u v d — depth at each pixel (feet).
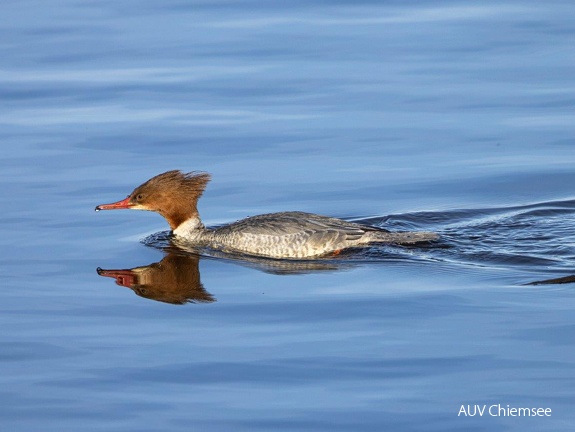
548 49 189.67
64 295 110.93
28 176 146.72
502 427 82.28
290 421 83.97
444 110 167.53
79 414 85.46
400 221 134.92
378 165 150.82
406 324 101.04
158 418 84.74
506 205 138.72
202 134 160.76
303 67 185.37
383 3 218.79
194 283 114.93
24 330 101.60
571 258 119.96
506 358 93.04
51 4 222.89
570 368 90.84
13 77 183.01
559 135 157.89
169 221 132.57
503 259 120.26
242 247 126.82
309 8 216.74
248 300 108.78
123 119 166.30
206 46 196.13
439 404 85.92
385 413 84.79
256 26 206.08
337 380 90.27
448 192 142.82
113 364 94.07
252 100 172.96
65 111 169.68
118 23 209.87
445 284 111.96
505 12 209.46
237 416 84.84
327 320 102.78
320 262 122.01
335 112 167.84
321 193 143.02
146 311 106.32
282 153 154.71
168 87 178.60
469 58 187.32
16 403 87.30
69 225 132.98
